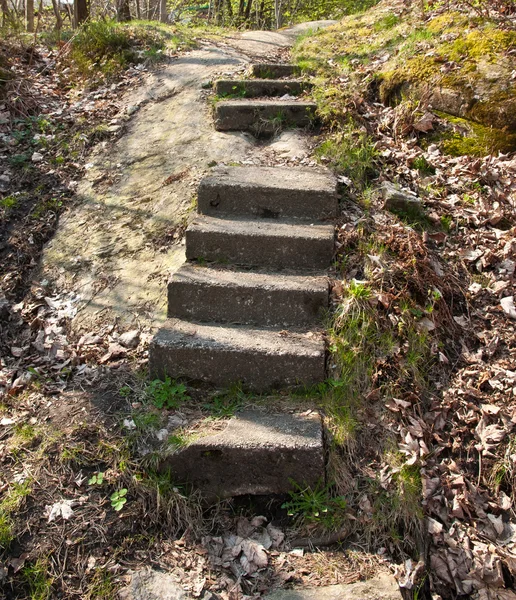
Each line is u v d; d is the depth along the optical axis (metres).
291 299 3.40
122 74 6.37
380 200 4.15
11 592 2.50
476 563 2.65
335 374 3.18
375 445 2.96
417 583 2.55
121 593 2.47
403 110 4.94
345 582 2.52
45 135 5.39
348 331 3.28
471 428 3.09
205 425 2.99
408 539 2.70
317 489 2.80
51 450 2.91
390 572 2.58
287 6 17.00
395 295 3.43
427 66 5.20
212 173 4.24
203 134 5.10
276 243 3.66
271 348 3.17
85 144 5.21
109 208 4.50
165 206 4.36
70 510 2.70
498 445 3.00
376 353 3.25
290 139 4.91
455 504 2.80
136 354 3.46
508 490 2.91
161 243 4.10
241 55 6.85
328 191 3.91
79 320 3.75
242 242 3.69
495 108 4.70
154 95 5.87
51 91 6.20
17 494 2.73
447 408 3.14
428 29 5.88
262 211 4.00
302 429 2.90
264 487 2.85
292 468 2.80
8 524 2.64
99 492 2.78
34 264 4.20
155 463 2.86
